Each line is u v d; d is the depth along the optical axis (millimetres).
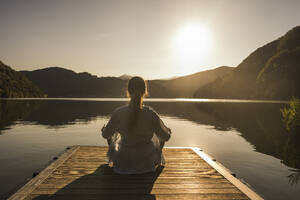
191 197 2387
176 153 4520
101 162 3705
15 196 2303
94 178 2896
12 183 4484
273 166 5781
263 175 5078
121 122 2777
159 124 2781
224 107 38156
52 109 30844
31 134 10586
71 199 2268
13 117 18938
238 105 43281
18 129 12125
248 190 2553
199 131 12156
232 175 3156
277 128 13008
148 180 2850
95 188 2566
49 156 6609
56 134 10648
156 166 3234
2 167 5527
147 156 3012
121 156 3008
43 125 13945
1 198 3576
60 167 3395
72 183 2713
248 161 6266
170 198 2348
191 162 3803
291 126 11070
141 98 2695
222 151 7500
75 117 19828
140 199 2305
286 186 4410
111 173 3100
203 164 3680
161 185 2697
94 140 9195
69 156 4070
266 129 12695
